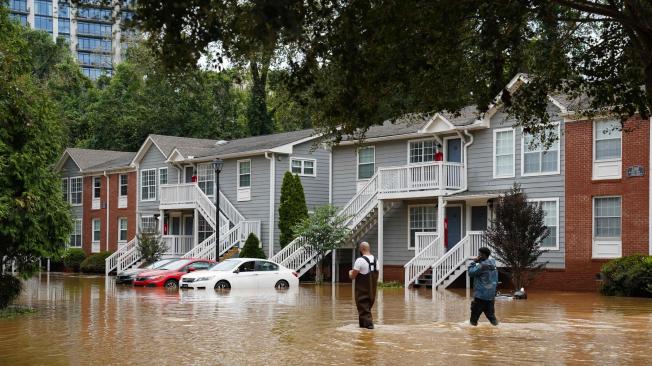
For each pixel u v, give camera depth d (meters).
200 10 9.51
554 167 31.56
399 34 10.70
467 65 13.21
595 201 30.22
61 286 35.81
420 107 13.49
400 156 38.06
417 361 12.80
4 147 21.33
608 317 20.22
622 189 29.28
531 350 14.10
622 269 27.56
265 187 43.03
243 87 66.31
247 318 19.86
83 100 70.06
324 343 15.03
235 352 13.88
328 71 12.02
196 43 9.68
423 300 26.20
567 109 29.98
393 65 11.09
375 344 14.88
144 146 51.34
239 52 10.51
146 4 9.35
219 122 64.94
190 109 64.19
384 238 38.25
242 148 45.22
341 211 38.09
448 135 35.62
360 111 11.81
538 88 14.20
